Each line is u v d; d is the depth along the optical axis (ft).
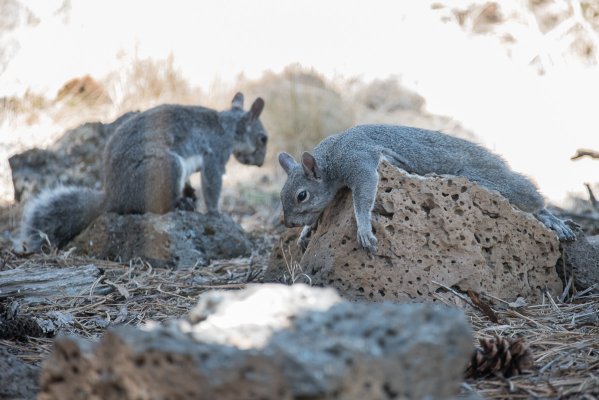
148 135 47.70
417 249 33.35
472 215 34.04
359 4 90.63
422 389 16.55
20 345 29.01
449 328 17.02
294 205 35.53
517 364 24.58
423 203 33.94
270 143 72.64
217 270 41.42
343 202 35.65
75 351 17.52
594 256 35.73
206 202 51.03
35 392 22.17
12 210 55.52
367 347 15.84
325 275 33.45
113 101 75.25
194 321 18.29
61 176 56.13
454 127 75.92
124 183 46.96
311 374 14.79
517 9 83.15
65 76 76.95
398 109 83.20
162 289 37.50
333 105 78.64
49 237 48.42
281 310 17.54
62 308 34.45
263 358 14.99
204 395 15.42
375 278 33.01
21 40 77.61
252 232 52.60
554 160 66.39
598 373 24.63
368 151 34.91
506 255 34.55
